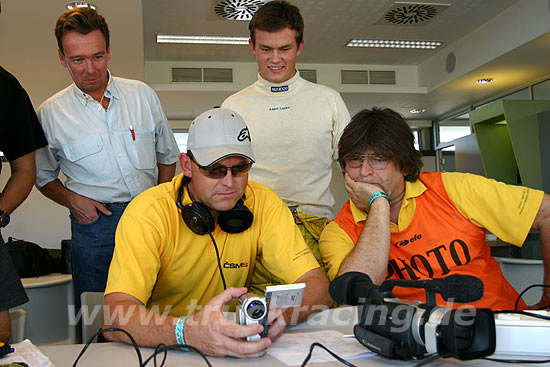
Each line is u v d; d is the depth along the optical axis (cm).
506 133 590
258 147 212
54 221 480
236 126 133
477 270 154
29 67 451
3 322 144
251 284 170
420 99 822
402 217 159
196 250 145
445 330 84
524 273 278
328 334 116
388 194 157
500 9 604
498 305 149
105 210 210
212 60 755
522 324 95
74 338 258
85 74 200
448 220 156
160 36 657
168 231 140
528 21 569
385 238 146
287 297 104
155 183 233
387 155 151
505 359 93
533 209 148
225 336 97
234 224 142
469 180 157
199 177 132
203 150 130
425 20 631
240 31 647
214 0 559
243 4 568
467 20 635
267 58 206
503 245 350
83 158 213
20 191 187
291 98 212
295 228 153
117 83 223
